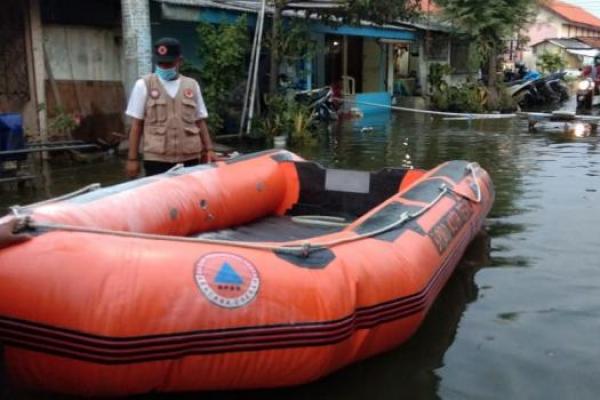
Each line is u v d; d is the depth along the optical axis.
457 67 25.02
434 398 3.36
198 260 3.06
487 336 4.06
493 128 15.79
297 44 13.70
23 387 3.21
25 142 9.09
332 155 11.52
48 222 3.26
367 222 4.10
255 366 3.06
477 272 5.19
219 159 5.84
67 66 11.02
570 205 7.36
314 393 3.38
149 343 2.85
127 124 11.16
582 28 50.56
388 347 3.72
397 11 15.16
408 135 14.39
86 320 2.81
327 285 3.21
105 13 11.51
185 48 13.81
